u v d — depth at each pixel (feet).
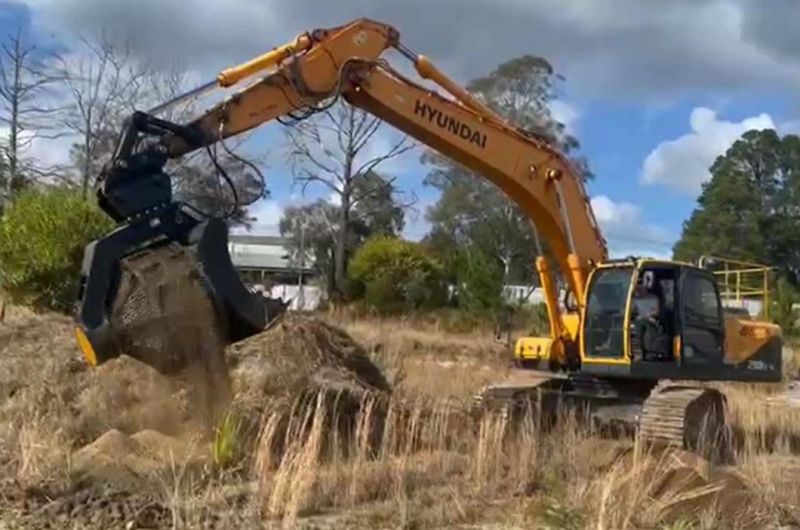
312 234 191.52
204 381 33.73
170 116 41.91
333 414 36.76
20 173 114.11
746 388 75.20
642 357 45.01
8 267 58.54
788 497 31.55
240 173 49.08
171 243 33.35
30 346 43.42
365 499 29.96
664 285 45.98
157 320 32.07
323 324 44.09
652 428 42.09
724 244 251.39
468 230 192.85
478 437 36.47
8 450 31.22
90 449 31.30
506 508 29.35
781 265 254.68
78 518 25.75
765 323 49.98
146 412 35.60
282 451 32.99
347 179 152.46
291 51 41.29
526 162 48.14
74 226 58.65
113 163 34.12
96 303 32.12
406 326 114.73
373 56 43.50
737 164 258.16
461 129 46.44
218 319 32.96
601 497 27.55
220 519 26.18
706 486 29.32
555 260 51.57
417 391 50.21
